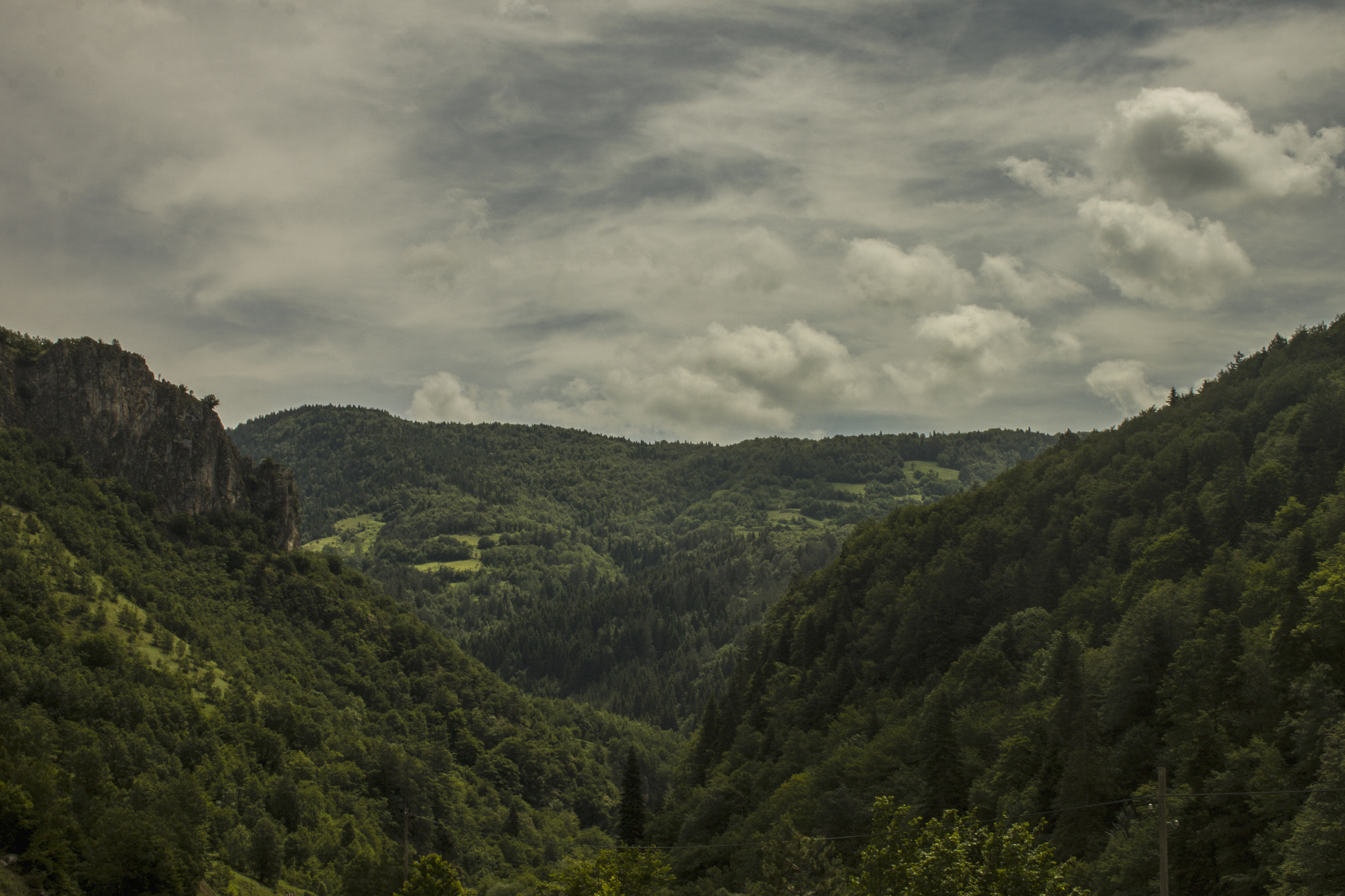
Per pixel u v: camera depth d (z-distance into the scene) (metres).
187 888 104.75
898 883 62.94
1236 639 80.94
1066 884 57.03
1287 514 124.25
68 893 91.81
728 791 135.12
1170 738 81.19
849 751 115.00
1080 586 143.38
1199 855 67.38
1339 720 63.78
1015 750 89.44
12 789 94.19
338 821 155.25
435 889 86.88
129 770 126.56
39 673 134.00
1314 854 55.03
